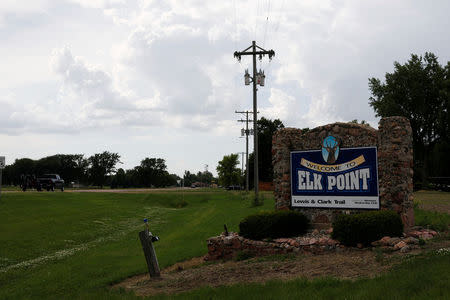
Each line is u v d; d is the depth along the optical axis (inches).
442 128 2070.6
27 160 5310.0
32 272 541.6
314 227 516.7
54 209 1256.8
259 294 264.7
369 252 375.9
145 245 416.8
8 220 1001.5
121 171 6432.1
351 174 503.8
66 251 708.0
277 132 573.0
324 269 335.3
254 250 468.1
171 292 336.2
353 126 507.2
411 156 487.8
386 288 235.3
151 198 1999.3
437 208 761.0
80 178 5733.3
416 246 365.1
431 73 2128.4
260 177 3036.4
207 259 503.5
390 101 2123.5
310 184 538.6
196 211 1412.4
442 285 223.5
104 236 916.0
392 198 467.5
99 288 405.1
